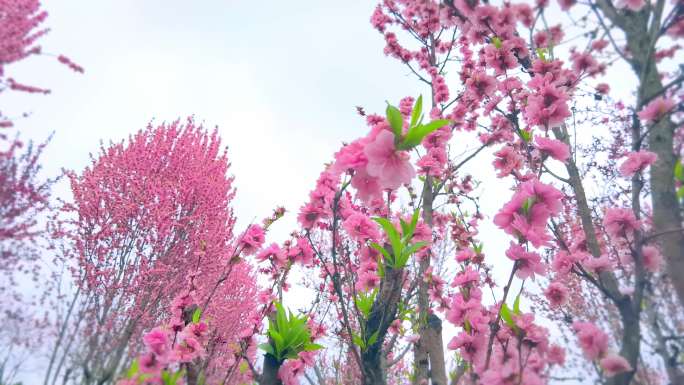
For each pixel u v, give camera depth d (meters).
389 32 4.81
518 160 2.17
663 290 1.23
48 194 4.27
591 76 1.79
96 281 5.10
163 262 6.32
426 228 2.20
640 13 1.48
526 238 1.28
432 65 4.25
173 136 8.48
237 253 2.26
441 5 2.66
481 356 1.44
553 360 1.27
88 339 3.33
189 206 7.71
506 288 1.32
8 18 4.70
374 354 1.70
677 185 1.29
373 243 1.83
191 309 2.08
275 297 2.16
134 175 7.45
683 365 1.11
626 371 1.13
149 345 1.81
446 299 2.51
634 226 1.33
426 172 2.42
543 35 2.19
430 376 2.28
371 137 1.26
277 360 1.91
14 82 4.43
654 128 1.37
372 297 1.97
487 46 2.37
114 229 6.06
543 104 1.75
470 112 3.62
